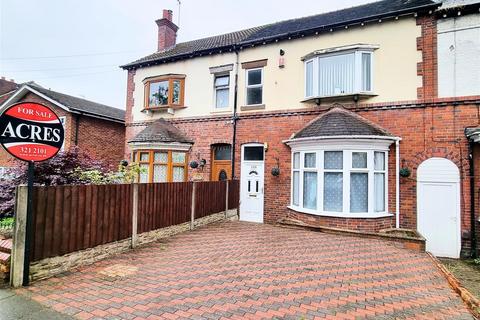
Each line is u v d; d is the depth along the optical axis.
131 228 6.19
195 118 11.80
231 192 10.38
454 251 7.69
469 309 3.73
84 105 15.99
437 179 7.95
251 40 10.72
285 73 10.27
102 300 3.72
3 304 3.54
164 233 7.24
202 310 3.51
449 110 7.92
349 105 9.09
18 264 4.07
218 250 6.28
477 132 7.18
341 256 6.05
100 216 5.41
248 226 9.09
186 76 12.25
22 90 15.41
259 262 5.50
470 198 7.60
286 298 3.92
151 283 4.32
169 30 15.11
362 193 8.21
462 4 7.99
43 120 4.45
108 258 5.48
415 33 8.42
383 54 8.77
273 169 9.89
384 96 8.68
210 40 14.05
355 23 9.02
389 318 3.44
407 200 8.20
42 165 6.77
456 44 7.97
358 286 4.44
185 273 4.79
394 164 8.39
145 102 12.93
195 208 8.52
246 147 10.90
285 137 10.04
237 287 4.26
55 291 3.96
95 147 15.35
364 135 7.90
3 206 6.09
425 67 8.25
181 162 11.60
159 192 7.09
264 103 10.55
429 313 3.60
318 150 8.55
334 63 9.37
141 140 11.19
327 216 8.28
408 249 6.73
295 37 10.05
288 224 8.89
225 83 11.67
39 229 4.34
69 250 4.79
